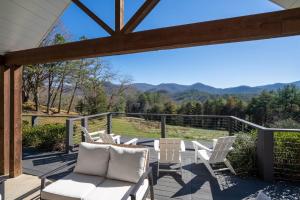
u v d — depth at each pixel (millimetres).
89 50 3242
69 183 2805
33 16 3629
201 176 4070
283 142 4008
